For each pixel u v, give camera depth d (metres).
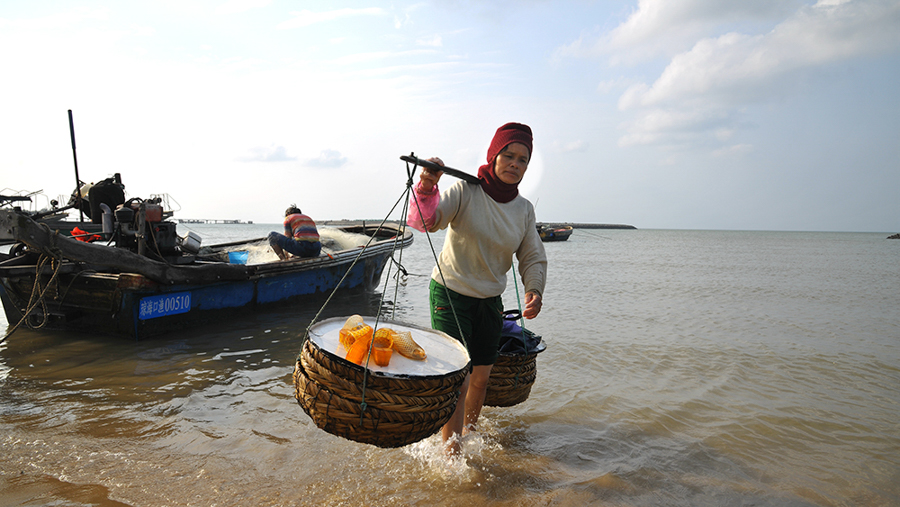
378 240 11.11
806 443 3.66
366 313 8.48
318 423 2.20
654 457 3.37
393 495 2.75
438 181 2.65
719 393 4.70
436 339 2.85
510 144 2.83
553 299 10.86
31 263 6.20
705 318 8.73
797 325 8.19
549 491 2.87
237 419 3.73
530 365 3.64
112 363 5.10
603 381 4.99
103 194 9.90
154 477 2.84
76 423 3.57
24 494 2.61
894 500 2.92
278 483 2.83
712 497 2.90
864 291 13.22
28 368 4.88
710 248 48.34
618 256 30.02
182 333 6.45
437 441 3.42
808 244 68.19
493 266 3.01
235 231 95.50
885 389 4.92
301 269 8.09
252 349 5.78
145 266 5.87
